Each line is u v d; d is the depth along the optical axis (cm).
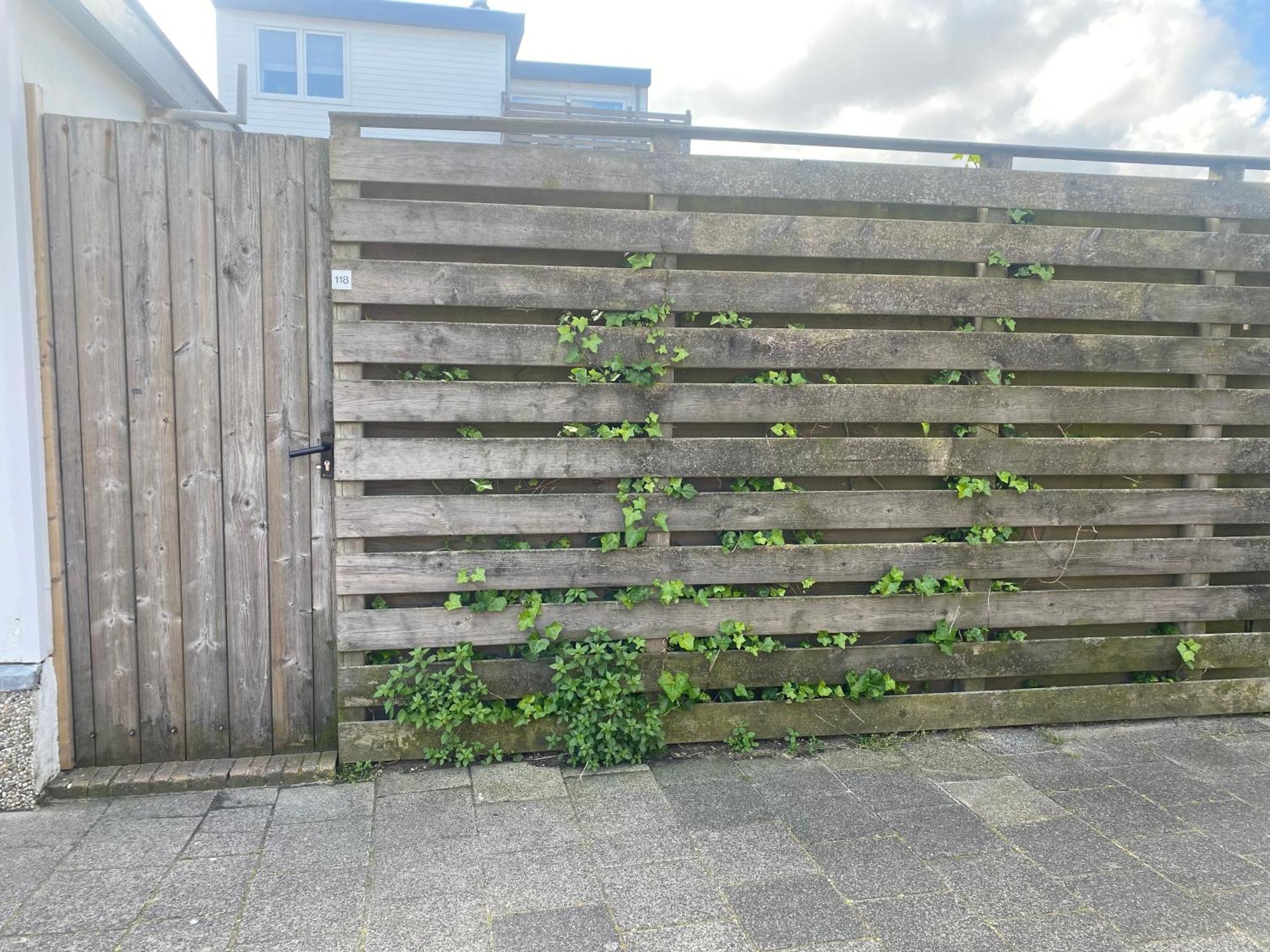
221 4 1325
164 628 311
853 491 351
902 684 366
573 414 327
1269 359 371
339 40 1371
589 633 334
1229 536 380
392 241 309
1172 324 373
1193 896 245
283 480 315
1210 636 379
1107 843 274
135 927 223
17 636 284
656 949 218
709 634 344
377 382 311
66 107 322
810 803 300
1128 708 376
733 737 345
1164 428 377
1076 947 221
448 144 313
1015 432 365
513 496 325
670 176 330
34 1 291
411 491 326
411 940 220
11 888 239
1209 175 374
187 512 309
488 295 317
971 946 221
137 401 301
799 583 350
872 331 348
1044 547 363
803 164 339
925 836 278
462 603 327
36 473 284
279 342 310
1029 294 354
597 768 326
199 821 280
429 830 277
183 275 301
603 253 330
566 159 323
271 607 319
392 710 325
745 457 340
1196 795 310
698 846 269
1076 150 356
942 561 357
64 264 291
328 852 262
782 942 221
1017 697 367
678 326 340
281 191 305
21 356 276
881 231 344
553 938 221
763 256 340
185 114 401
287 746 325
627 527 330
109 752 311
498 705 328
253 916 229
